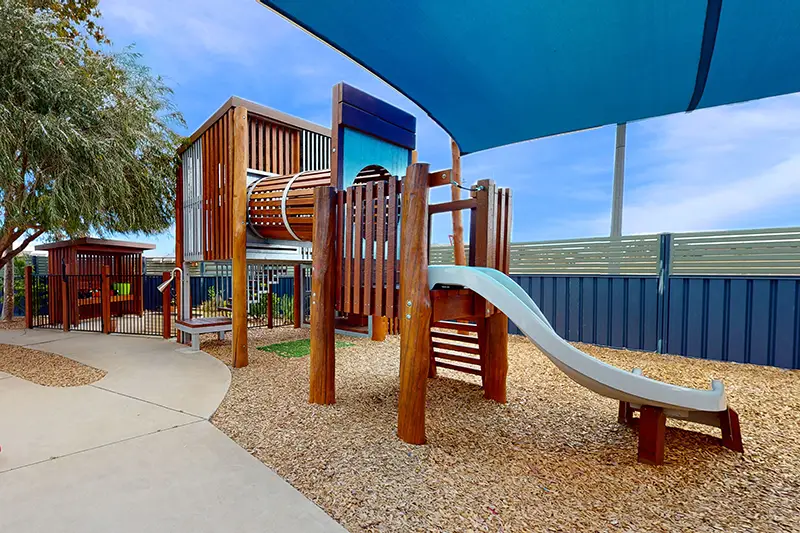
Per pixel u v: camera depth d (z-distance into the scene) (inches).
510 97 129.1
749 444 101.8
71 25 303.1
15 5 194.9
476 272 102.6
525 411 126.4
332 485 80.8
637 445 101.7
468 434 107.9
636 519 70.1
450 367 159.5
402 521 69.4
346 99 183.3
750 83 107.0
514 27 95.6
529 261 274.8
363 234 126.0
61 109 212.1
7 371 172.1
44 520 67.8
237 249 183.3
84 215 231.6
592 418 120.3
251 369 175.5
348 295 127.9
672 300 217.0
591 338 247.1
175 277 259.0
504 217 139.9
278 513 71.1
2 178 195.3
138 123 243.3
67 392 141.6
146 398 134.6
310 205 177.0
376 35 99.5
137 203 265.6
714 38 90.7
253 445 98.8
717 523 69.1
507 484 81.9
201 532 65.5
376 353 211.0
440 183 108.3
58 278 312.2
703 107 122.0
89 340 249.1
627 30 93.0
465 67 113.7
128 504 73.0
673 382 162.9
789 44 89.0
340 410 124.2
